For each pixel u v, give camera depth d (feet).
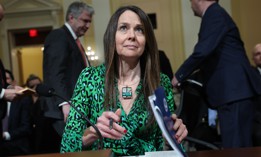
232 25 8.92
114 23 5.12
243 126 8.59
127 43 4.98
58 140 12.31
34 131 13.51
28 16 25.08
